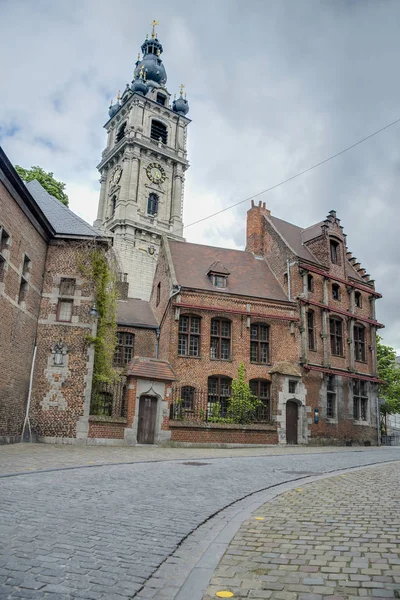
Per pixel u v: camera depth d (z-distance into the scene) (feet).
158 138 257.75
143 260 163.22
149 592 15.29
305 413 95.30
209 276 100.89
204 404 90.17
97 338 72.84
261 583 16.11
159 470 43.24
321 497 30.96
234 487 35.17
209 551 19.34
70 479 35.22
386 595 15.07
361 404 111.55
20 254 64.54
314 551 19.36
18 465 41.39
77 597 14.56
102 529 21.79
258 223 119.44
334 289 112.16
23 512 23.95
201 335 93.40
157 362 78.84
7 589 14.75
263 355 98.07
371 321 116.78
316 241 114.11
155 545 19.94
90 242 76.07
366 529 22.50
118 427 72.54
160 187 245.24
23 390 67.77
